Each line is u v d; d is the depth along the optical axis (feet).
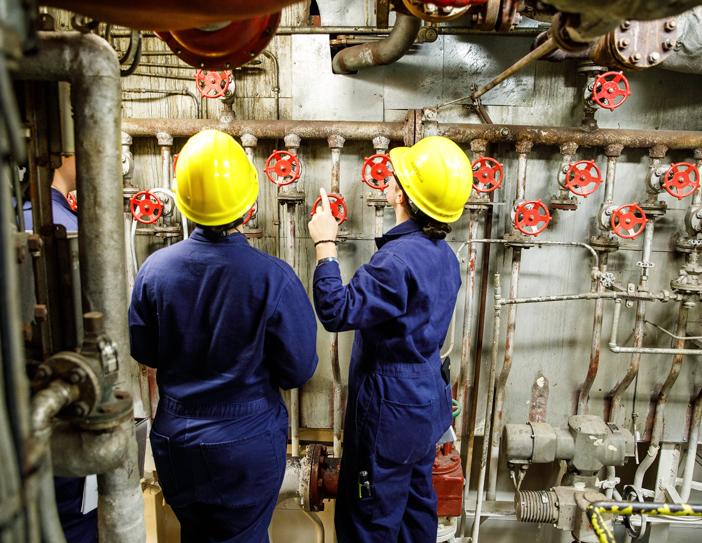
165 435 4.22
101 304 2.52
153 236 6.73
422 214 4.74
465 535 7.62
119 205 2.52
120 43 6.34
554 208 6.33
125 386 2.62
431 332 4.71
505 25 3.66
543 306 6.91
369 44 6.02
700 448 7.89
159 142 6.23
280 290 4.07
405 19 5.39
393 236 4.89
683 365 6.98
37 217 2.74
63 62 2.32
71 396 2.08
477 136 6.13
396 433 4.64
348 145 6.56
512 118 6.51
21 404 1.38
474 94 6.19
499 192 6.64
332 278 4.37
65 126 2.72
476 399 7.01
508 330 6.62
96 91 2.35
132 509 2.67
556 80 6.42
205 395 4.15
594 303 6.87
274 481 4.48
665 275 6.83
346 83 6.45
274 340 4.20
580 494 6.17
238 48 3.57
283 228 6.77
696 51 5.57
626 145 6.20
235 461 4.17
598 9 1.96
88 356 2.24
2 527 1.35
